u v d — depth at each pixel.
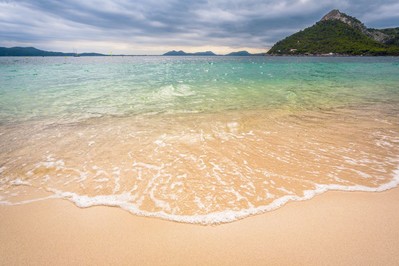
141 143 6.28
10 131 7.22
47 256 2.93
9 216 3.62
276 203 3.87
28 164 5.15
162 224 3.45
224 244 3.10
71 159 5.39
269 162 5.24
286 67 38.12
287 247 3.04
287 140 6.55
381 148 5.98
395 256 2.89
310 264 2.80
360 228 3.35
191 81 18.55
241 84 16.92
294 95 12.80
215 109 9.95
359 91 14.23
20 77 21.47
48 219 3.56
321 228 3.36
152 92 13.54
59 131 7.24
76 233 3.30
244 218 3.55
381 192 4.15
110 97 12.26
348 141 6.47
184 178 4.58
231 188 4.26
